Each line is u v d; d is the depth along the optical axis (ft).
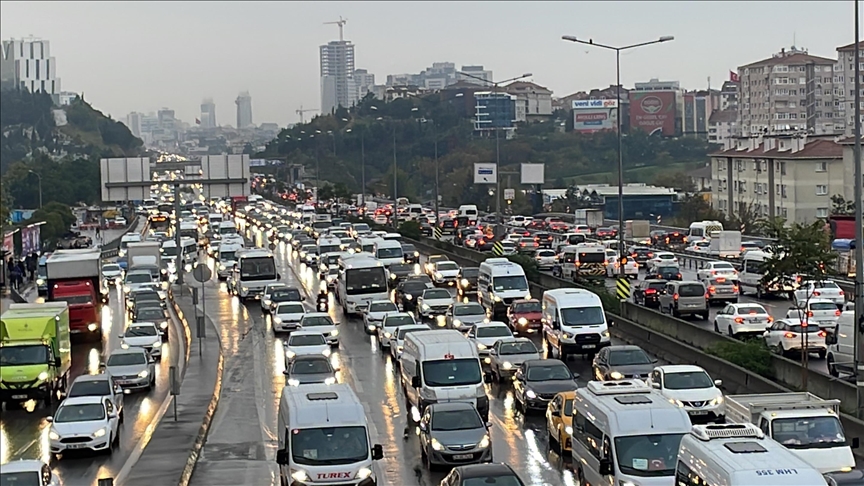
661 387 100.78
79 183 631.97
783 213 370.32
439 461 86.02
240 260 225.15
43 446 104.47
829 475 63.93
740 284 213.66
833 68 604.08
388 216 447.83
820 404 77.56
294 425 77.51
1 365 126.72
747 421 77.30
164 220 476.13
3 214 322.75
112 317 212.64
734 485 51.16
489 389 124.98
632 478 66.28
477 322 161.89
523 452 91.97
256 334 176.55
